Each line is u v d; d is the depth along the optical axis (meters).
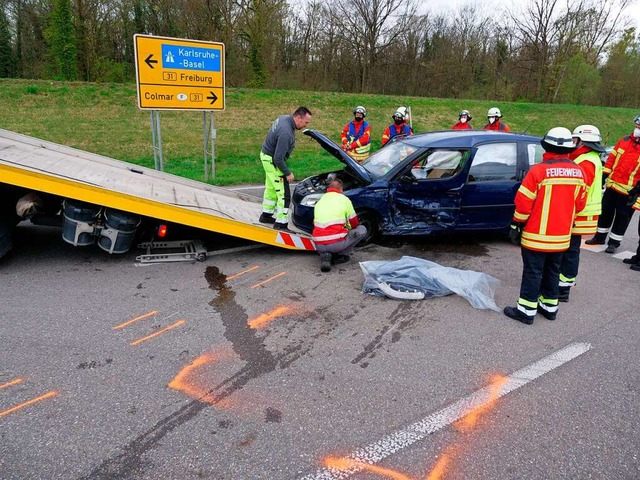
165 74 8.91
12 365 3.22
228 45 30.05
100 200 4.61
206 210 5.36
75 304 4.16
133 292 4.47
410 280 4.67
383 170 6.05
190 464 2.43
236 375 3.22
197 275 4.97
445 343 3.76
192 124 17.34
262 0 29.75
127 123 16.69
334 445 2.60
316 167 12.78
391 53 39.25
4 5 32.22
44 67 31.38
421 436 2.69
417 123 21.75
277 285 4.79
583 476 2.43
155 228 5.46
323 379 3.21
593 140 4.44
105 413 2.79
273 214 5.94
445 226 6.05
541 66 37.56
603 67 38.47
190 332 3.78
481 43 39.62
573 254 4.54
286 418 2.81
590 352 3.71
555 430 2.78
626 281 5.35
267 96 21.89
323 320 4.08
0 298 4.21
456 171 5.95
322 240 5.11
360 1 37.16
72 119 16.53
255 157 13.93
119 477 2.33
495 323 4.15
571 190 3.86
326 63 37.94
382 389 3.12
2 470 2.34
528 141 6.35
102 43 32.41
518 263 5.73
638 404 3.05
